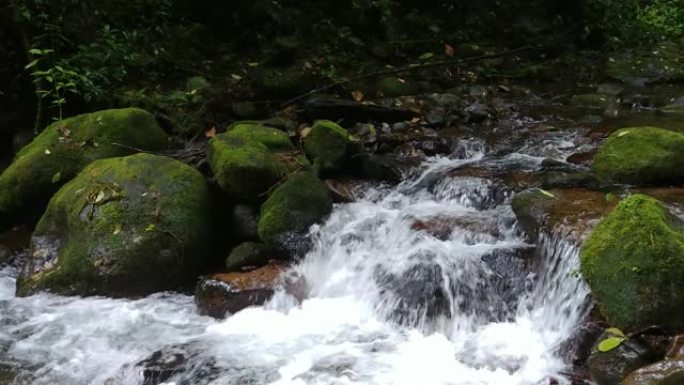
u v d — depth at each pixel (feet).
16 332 14.89
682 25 39.65
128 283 16.24
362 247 16.62
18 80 22.54
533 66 31.40
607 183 17.16
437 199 18.69
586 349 12.22
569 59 32.91
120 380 13.06
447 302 14.39
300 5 30.37
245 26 28.43
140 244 16.37
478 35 33.58
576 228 14.20
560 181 17.30
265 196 17.92
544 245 14.55
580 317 12.89
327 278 16.28
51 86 22.27
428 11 33.58
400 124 22.89
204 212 17.43
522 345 13.26
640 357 11.09
